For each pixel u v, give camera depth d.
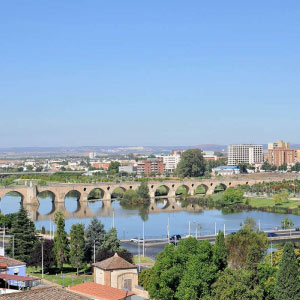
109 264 184.12
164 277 163.88
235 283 155.12
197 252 171.75
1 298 107.06
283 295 161.38
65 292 113.31
